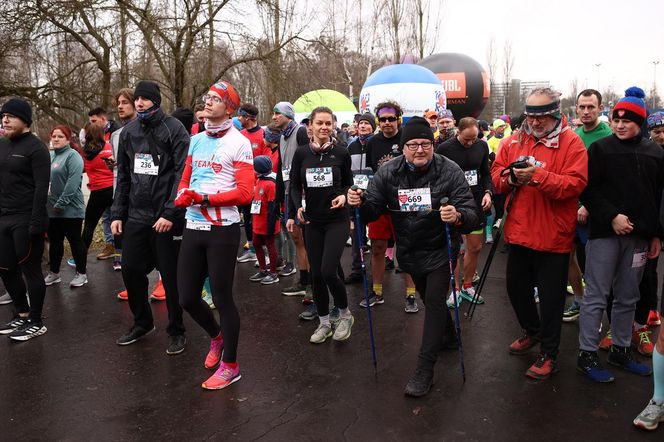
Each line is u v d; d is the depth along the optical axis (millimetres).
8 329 4898
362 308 5488
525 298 4094
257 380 3879
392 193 3758
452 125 6613
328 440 3086
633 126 3670
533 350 4301
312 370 4031
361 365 4109
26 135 4711
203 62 12812
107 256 7836
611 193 3734
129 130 4367
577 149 3648
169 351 4371
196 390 3742
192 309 3834
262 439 3111
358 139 5934
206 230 3676
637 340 4297
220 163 3666
